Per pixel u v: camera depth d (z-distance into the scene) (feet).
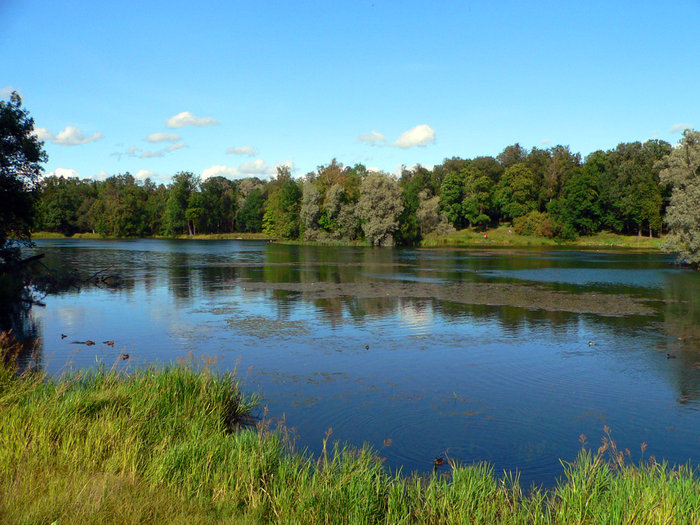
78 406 27.86
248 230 440.04
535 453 30.27
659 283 115.55
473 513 20.44
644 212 300.40
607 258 197.16
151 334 62.85
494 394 41.11
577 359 51.90
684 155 154.81
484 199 372.38
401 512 20.70
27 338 60.39
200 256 210.59
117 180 526.16
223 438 26.99
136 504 18.47
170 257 203.10
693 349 56.08
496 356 53.01
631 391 42.06
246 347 56.44
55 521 16.51
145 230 442.91
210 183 441.27
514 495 22.22
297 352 54.34
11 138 120.37
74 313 77.36
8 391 28.91
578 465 26.09
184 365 39.60
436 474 27.09
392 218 284.20
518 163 389.19
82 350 54.39
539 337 61.87
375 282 118.62
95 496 18.31
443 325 68.95
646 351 55.21
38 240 379.35
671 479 22.24
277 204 360.28
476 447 31.12
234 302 88.22
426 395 40.65
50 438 23.75
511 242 331.16
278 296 95.55
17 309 80.89
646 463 29.01
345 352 54.44
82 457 22.15
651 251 245.04
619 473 24.64
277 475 22.75
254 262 178.81
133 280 122.31
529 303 87.51
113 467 21.52
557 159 385.50
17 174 123.65
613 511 19.71
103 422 25.75
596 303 87.45
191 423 28.63
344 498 20.58
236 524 18.03
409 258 199.93
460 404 38.65
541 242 325.62
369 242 302.25
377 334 63.36
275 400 39.22
